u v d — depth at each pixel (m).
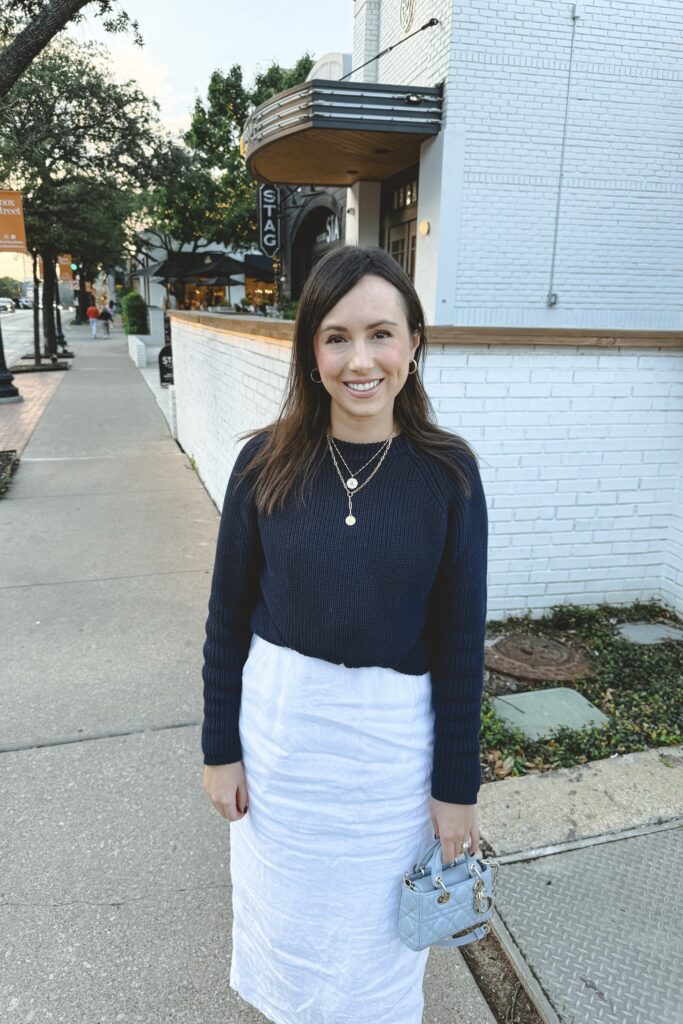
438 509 1.25
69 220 20.52
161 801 2.70
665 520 4.04
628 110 8.25
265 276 22.70
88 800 2.70
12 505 6.73
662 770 2.76
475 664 1.35
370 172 10.60
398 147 8.84
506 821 2.48
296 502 1.26
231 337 5.57
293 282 18.27
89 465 8.33
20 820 2.59
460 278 8.37
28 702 3.37
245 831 1.49
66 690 3.49
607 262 8.66
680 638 3.79
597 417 3.79
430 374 3.52
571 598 4.05
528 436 3.72
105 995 1.94
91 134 19.30
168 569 5.12
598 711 3.14
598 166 8.36
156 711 3.31
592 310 8.78
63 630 4.15
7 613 4.38
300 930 1.46
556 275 8.58
